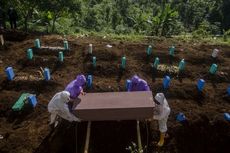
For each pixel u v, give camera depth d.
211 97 7.68
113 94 6.18
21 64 8.95
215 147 6.72
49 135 6.34
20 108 6.90
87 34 12.19
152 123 6.70
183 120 6.78
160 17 14.80
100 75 8.51
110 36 11.90
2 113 6.98
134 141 6.39
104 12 23.98
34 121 6.73
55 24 15.77
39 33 12.02
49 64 8.91
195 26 24.56
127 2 27.36
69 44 10.10
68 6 12.92
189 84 8.03
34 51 9.60
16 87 7.84
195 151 6.58
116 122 6.61
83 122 6.57
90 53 9.35
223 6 25.03
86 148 5.71
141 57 9.41
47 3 12.69
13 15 12.48
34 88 7.79
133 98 5.96
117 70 8.66
